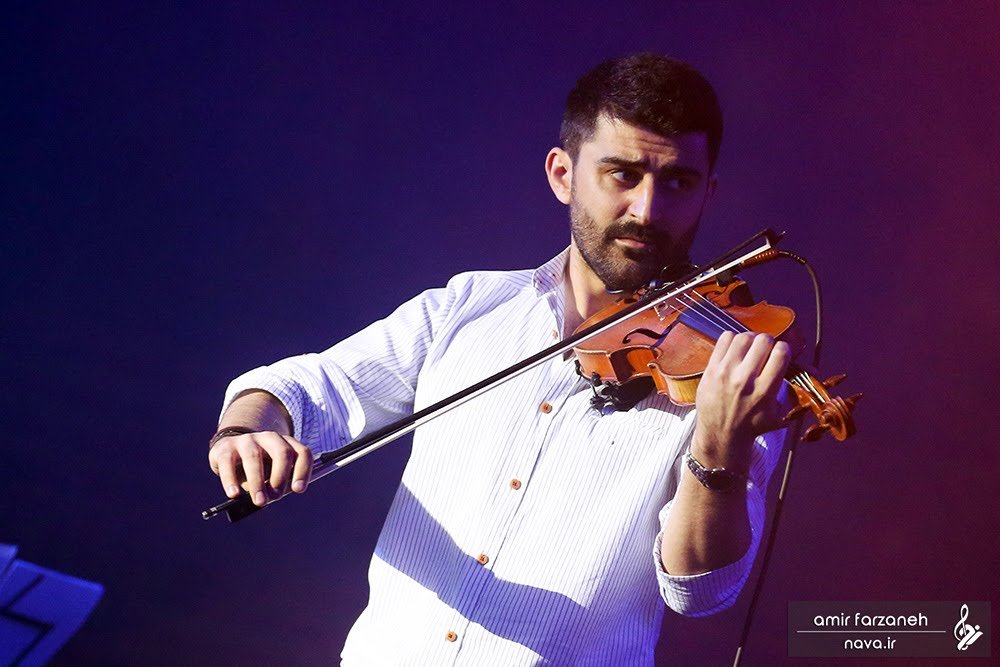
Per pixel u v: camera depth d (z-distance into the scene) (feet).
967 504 55.57
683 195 26.04
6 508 54.24
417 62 62.49
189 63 62.90
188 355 59.72
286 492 21.91
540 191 61.67
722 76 60.64
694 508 22.00
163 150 62.23
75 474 55.72
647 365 25.08
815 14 60.49
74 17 63.05
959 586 54.29
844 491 55.72
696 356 25.04
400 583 25.64
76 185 61.62
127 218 61.52
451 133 62.03
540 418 25.43
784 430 26.11
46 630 24.45
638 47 61.41
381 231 61.67
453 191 61.77
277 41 62.95
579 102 26.81
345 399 26.63
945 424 56.90
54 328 59.52
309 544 53.67
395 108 62.34
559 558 24.71
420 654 24.97
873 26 60.18
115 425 57.52
